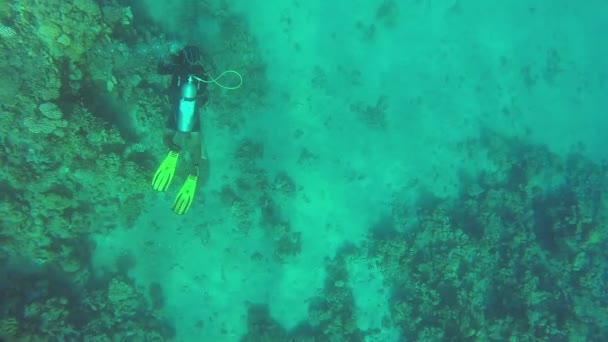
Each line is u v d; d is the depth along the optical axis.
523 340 6.22
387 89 6.35
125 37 4.63
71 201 4.74
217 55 5.29
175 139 5.08
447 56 6.61
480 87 6.79
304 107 5.98
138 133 5.01
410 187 6.51
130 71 4.70
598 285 6.80
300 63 5.89
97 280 5.31
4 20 3.75
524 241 6.62
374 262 6.34
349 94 6.17
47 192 4.51
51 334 4.74
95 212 5.03
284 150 5.94
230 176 5.70
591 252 6.88
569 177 7.21
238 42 5.32
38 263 4.81
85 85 4.50
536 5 7.04
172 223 5.57
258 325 5.82
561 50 7.20
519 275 6.58
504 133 6.94
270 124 5.84
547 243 6.87
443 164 6.64
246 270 5.91
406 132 6.47
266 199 5.85
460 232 6.26
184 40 5.21
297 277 6.13
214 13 5.30
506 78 6.93
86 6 4.05
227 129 5.62
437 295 6.14
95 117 4.44
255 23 5.61
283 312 6.09
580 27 7.27
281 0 5.69
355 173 6.29
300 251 6.11
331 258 6.25
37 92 4.03
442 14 6.54
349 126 6.21
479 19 6.73
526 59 7.03
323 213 6.20
